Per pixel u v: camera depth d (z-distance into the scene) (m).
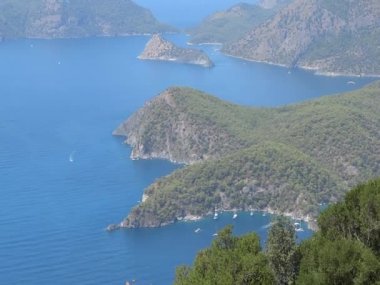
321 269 70.50
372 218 75.94
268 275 71.75
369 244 75.88
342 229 78.25
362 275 68.25
